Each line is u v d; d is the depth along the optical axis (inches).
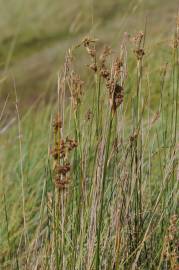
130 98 139.0
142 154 124.0
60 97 111.1
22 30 829.8
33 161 216.4
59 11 875.4
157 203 118.1
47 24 855.1
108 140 106.7
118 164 120.6
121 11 816.3
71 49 110.7
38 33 822.5
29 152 219.6
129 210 122.0
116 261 112.2
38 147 225.5
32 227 168.6
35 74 605.0
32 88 570.3
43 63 629.0
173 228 109.7
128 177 120.5
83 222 114.3
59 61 568.1
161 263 121.0
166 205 121.3
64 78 110.9
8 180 202.1
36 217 176.4
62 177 106.1
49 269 117.5
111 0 860.0
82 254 114.9
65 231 117.4
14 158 226.5
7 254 153.8
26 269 126.6
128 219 121.2
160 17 597.6
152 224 124.2
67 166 99.6
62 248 111.1
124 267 121.2
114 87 102.1
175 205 123.0
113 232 122.9
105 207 123.6
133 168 120.6
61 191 108.0
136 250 120.0
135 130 123.3
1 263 156.5
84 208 116.0
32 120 270.4
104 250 117.6
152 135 159.9
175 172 129.6
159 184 137.9
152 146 135.6
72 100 110.0
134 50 116.8
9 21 872.3
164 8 652.1
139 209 124.1
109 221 124.3
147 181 138.4
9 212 179.9
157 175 150.6
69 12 870.4
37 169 207.6
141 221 123.3
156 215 127.3
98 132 113.4
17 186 196.7
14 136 258.2
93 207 111.0
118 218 113.4
